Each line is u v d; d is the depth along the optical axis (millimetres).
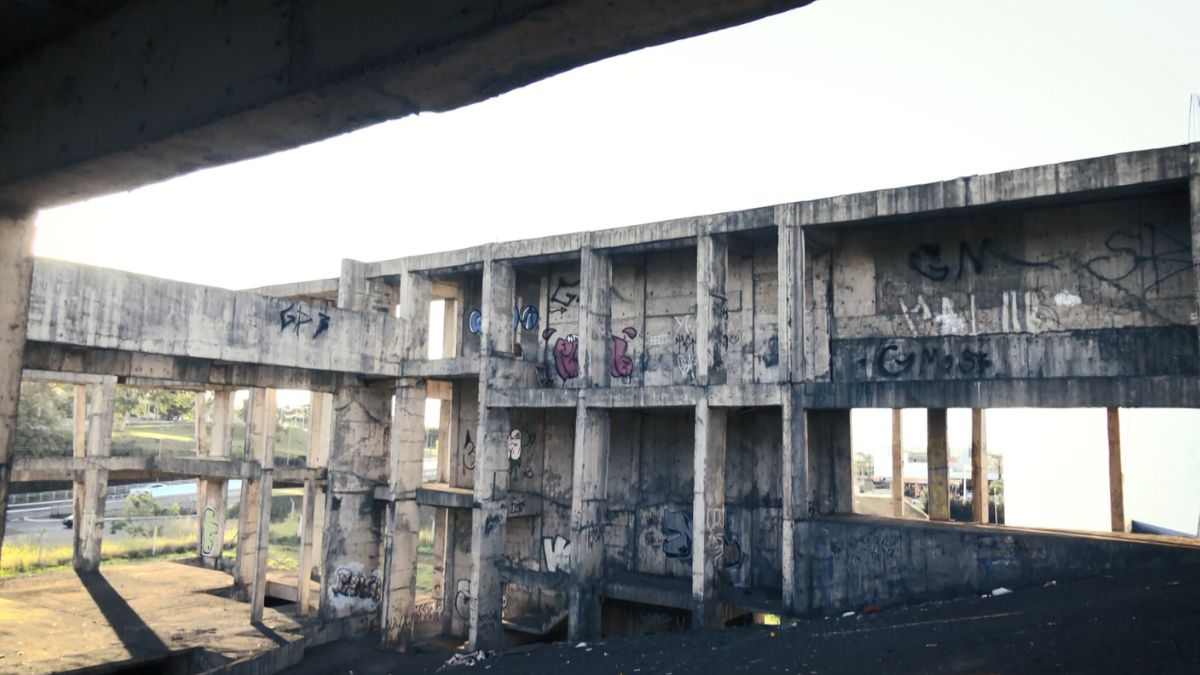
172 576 27984
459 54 2770
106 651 18703
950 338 16859
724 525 19734
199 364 19531
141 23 3840
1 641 19094
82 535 28312
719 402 17781
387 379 24406
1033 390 14227
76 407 29797
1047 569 14148
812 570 16500
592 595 19531
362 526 23719
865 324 17906
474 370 21984
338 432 23266
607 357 20672
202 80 3496
